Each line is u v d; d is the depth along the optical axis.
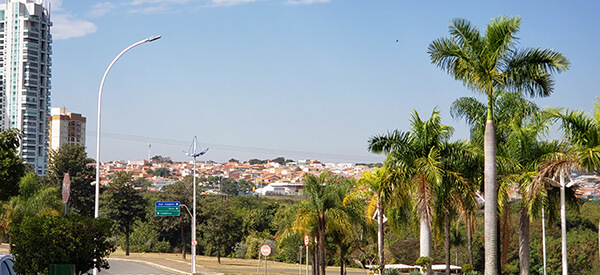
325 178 39.53
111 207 85.12
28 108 182.88
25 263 18.22
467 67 22.59
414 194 28.22
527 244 28.53
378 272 35.84
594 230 68.81
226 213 78.56
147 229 105.56
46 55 189.12
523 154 28.47
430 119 29.27
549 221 27.66
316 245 41.69
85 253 18.67
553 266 64.06
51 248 18.31
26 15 183.12
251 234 101.88
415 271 32.03
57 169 87.62
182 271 57.12
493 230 21.98
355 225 40.22
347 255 46.59
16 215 54.34
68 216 19.19
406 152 29.09
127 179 86.88
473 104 29.33
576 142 23.02
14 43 183.50
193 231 57.34
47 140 190.62
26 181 57.19
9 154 31.16
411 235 65.38
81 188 88.25
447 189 28.39
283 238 42.88
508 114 29.20
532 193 23.70
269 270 65.19
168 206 64.69
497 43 22.62
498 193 27.48
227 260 86.00
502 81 22.45
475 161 28.92
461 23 23.25
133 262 67.56
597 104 23.05
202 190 85.31
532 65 22.58
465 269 39.06
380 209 36.00
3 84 183.88
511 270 63.56
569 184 24.17
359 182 36.97
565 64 22.36
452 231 55.22
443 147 28.95
